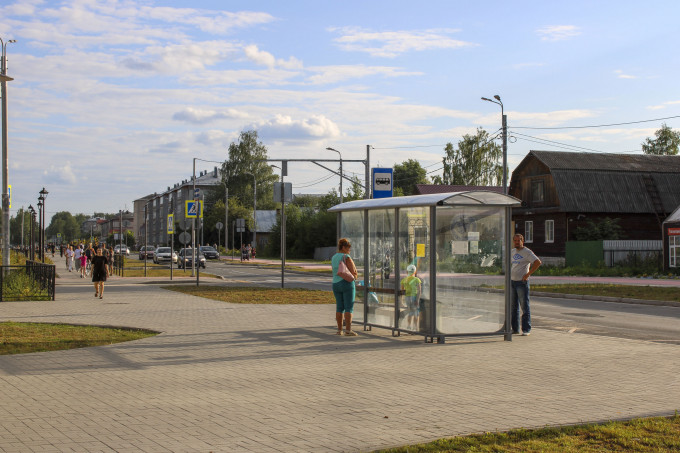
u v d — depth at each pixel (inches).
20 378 335.9
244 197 3878.0
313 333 514.6
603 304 852.0
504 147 1441.9
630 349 440.5
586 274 1526.8
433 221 466.9
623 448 212.2
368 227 540.4
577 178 1940.2
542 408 273.0
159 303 777.6
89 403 282.0
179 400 288.8
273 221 3865.7
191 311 681.6
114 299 838.5
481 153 3154.5
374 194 849.5
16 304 763.4
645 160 2127.2
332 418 256.8
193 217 1453.0
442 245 471.2
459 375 348.8
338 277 504.4
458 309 474.0
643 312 737.0
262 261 2593.5
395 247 507.2
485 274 480.7
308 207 2942.9
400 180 4500.5
